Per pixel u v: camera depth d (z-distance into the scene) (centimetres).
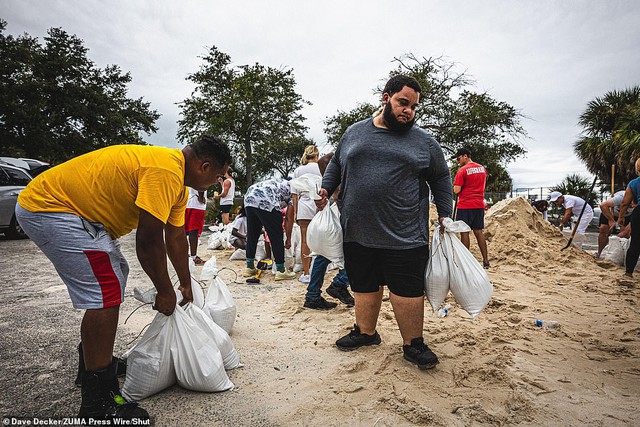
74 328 329
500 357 275
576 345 303
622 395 227
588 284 505
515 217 709
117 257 204
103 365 196
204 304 308
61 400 215
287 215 600
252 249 549
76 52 3189
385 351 290
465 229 273
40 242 189
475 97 2472
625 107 1891
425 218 274
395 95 261
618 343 303
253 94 2695
